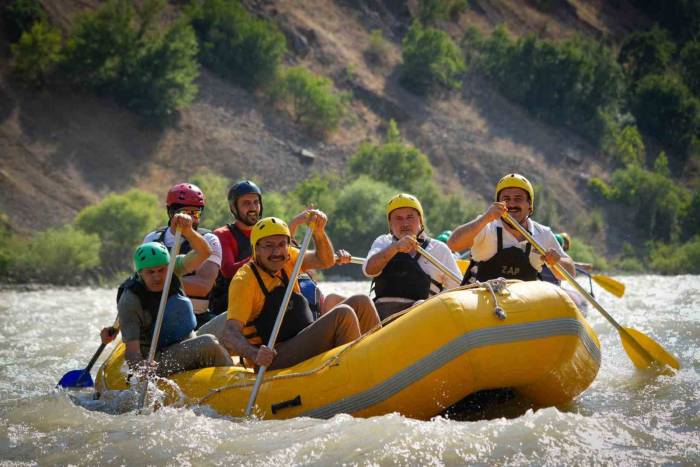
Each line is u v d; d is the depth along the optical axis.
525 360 18.41
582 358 19.36
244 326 21.31
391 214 23.73
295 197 161.50
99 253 130.88
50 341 35.38
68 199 155.12
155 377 21.42
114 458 16.55
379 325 19.53
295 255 23.11
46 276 119.56
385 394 18.59
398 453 15.92
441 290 23.73
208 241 25.91
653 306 42.66
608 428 17.17
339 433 17.17
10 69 176.75
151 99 182.88
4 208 145.62
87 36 181.88
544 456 15.54
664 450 15.79
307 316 21.55
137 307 22.20
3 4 191.38
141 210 134.62
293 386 19.45
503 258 23.08
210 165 181.50
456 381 18.44
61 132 169.62
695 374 23.00
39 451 17.22
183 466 15.95
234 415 19.81
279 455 16.22
